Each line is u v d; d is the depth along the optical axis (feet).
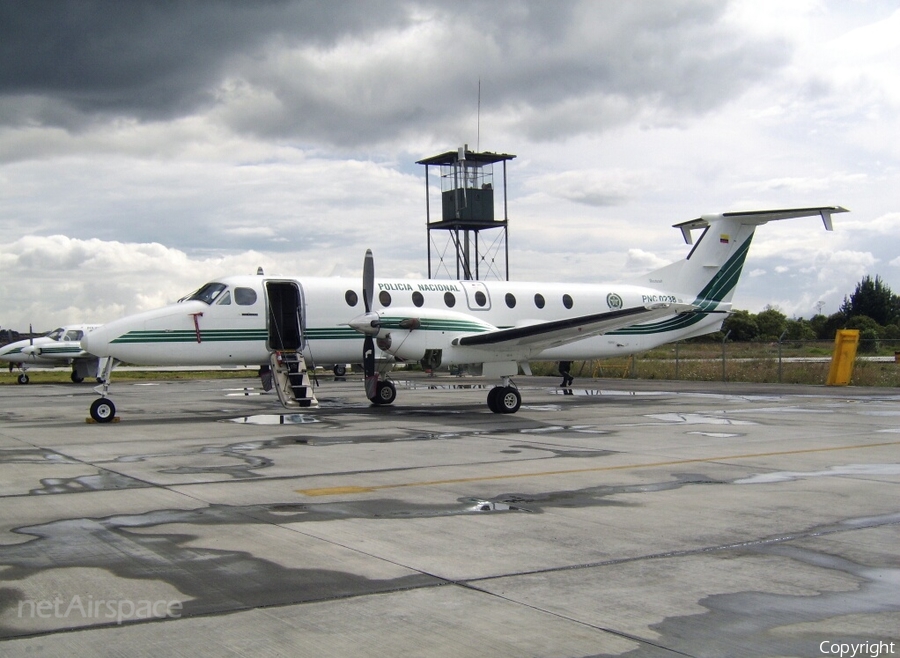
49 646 14.43
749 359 166.71
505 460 36.99
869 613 16.17
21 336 151.74
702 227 82.89
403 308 59.72
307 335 62.80
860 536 22.38
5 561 19.95
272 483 31.01
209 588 17.75
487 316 69.46
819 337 249.55
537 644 14.53
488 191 121.08
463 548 21.15
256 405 73.05
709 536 22.38
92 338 56.75
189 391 100.63
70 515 25.21
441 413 61.87
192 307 59.67
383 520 24.50
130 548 21.17
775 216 77.92
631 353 76.07
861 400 73.82
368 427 51.70
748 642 14.66
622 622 15.64
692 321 78.74
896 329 235.40
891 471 33.50
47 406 74.74
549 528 23.39
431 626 15.40
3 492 29.17
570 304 73.20
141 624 15.51
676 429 49.96
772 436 46.03
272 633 15.05
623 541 21.86
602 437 45.85
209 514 25.38
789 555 20.45
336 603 16.74
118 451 40.52
